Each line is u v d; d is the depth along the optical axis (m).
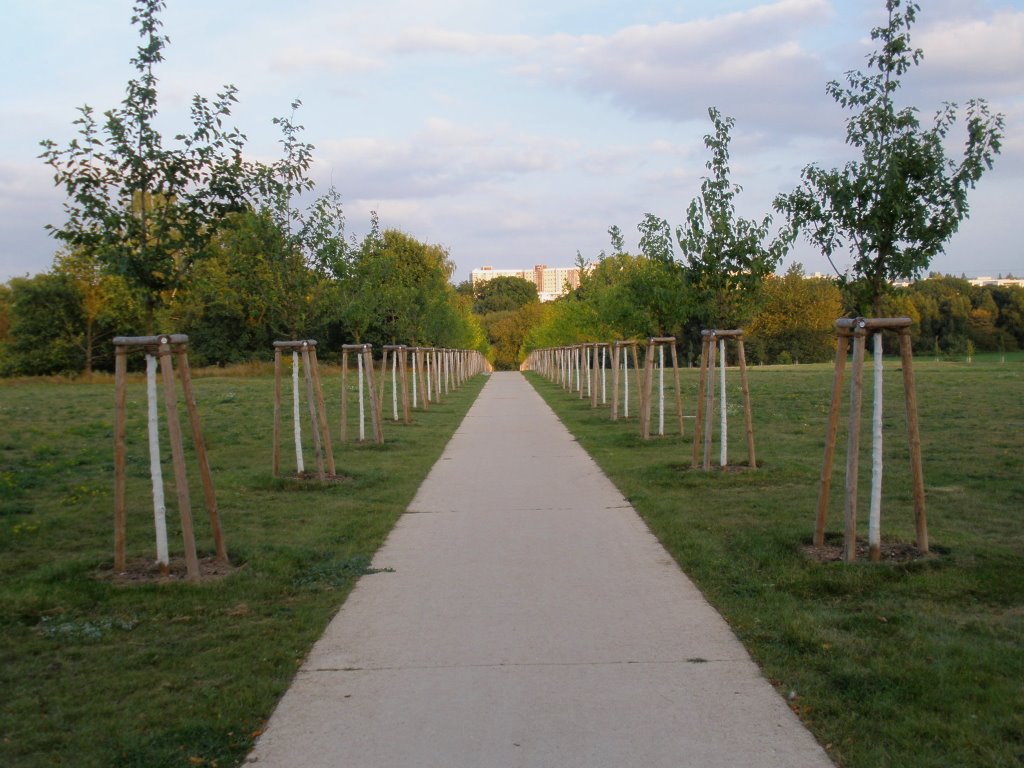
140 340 6.87
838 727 4.08
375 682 4.79
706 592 6.32
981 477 10.46
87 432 17.12
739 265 11.70
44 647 5.31
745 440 15.07
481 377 53.91
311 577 6.91
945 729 3.99
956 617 5.53
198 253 7.84
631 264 19.02
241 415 21.33
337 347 51.72
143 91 7.43
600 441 15.88
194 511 9.51
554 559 7.45
